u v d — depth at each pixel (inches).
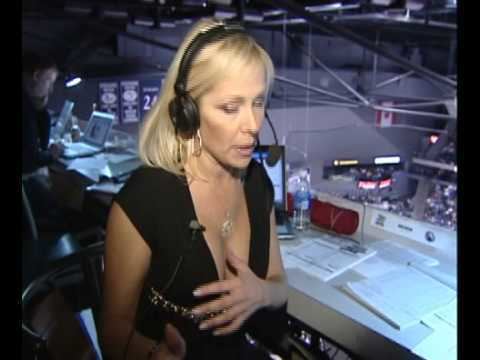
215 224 37.0
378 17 170.2
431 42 351.3
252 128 33.4
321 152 376.2
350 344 45.7
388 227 68.7
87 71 227.0
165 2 158.4
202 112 33.7
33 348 35.8
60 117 156.2
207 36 32.9
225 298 34.4
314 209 71.3
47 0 172.1
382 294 48.8
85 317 50.4
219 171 37.6
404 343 40.9
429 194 377.4
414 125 416.5
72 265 52.7
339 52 353.4
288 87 325.7
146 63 233.6
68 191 108.0
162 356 32.5
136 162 115.0
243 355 39.6
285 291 40.8
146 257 33.8
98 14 174.1
